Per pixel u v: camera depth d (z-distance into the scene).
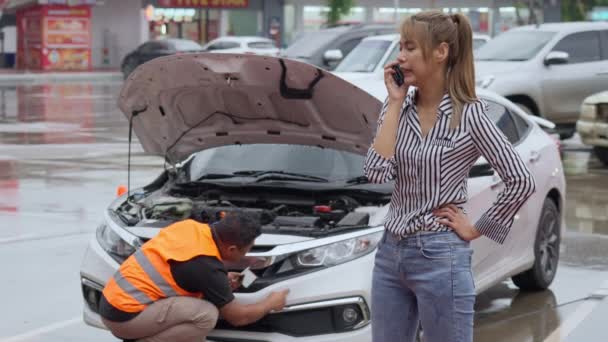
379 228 6.30
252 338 6.04
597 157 17.05
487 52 19.02
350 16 53.78
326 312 6.03
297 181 7.32
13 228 11.19
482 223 4.40
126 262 5.54
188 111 7.35
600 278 9.12
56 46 50.94
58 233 10.95
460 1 53.72
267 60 6.40
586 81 18.59
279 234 6.22
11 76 43.69
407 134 4.41
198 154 8.00
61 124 23.94
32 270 9.28
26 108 28.69
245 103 7.12
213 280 5.43
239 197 7.34
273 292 5.77
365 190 7.07
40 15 50.59
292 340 6.00
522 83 17.91
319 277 6.02
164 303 5.41
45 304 8.17
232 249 5.50
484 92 8.19
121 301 5.41
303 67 6.36
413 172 4.39
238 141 7.72
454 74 4.38
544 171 8.37
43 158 17.33
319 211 6.81
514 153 4.34
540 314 7.95
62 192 13.66
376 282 4.62
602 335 7.38
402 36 4.40
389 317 4.59
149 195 7.63
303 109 6.96
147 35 54.00
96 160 17.09
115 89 38.47
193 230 5.52
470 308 4.44
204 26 55.59
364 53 19.17
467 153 4.38
